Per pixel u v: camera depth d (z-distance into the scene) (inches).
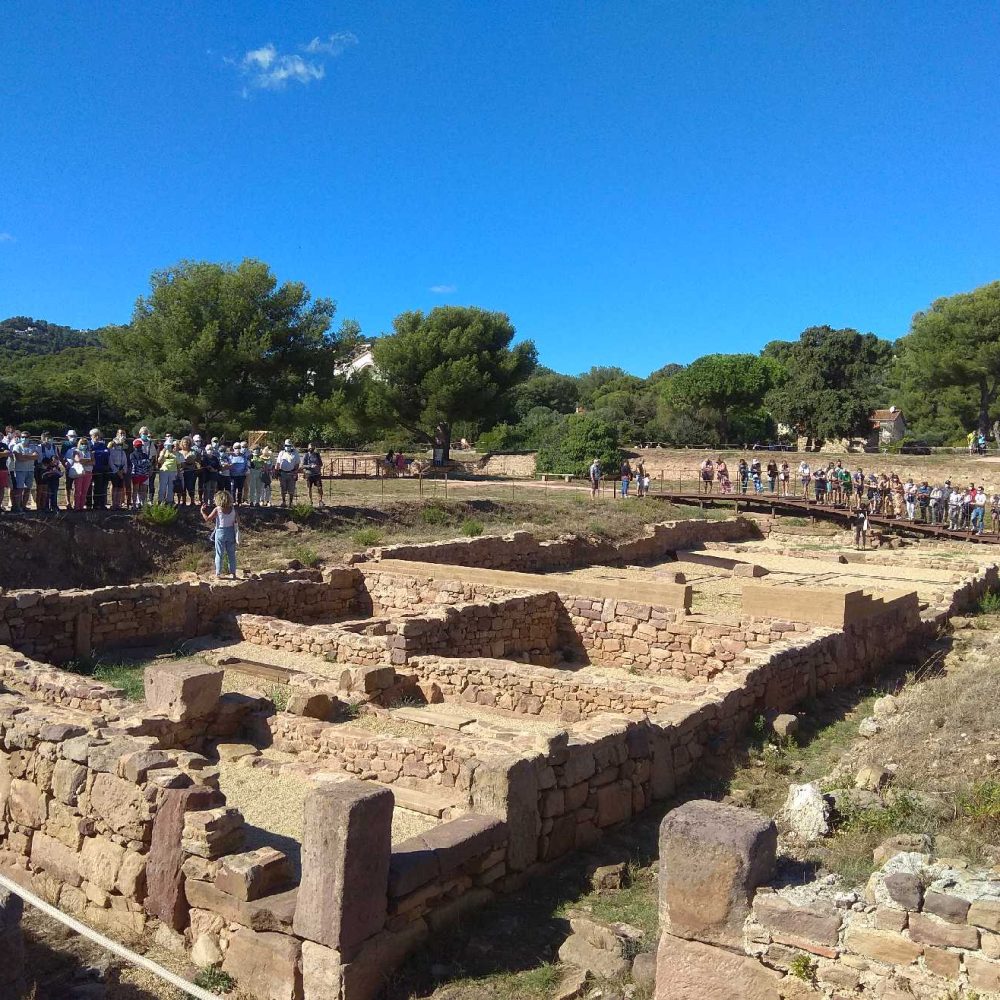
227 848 239.6
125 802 254.2
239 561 788.0
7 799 290.5
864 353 2945.4
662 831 196.9
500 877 271.0
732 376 2450.8
